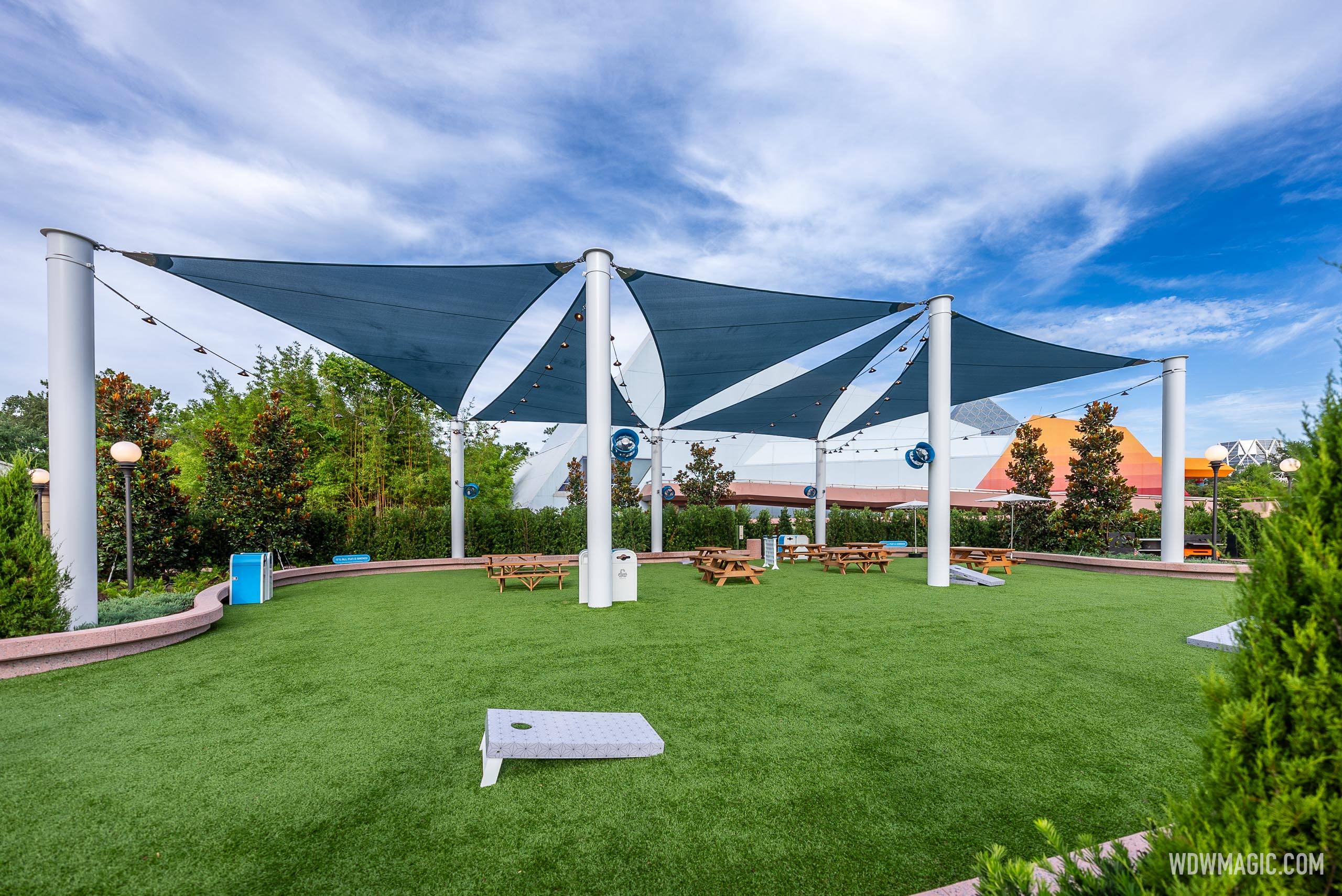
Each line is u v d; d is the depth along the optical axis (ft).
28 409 127.13
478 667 17.56
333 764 11.01
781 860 7.97
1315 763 4.17
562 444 102.58
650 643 20.39
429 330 33.60
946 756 11.21
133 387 36.45
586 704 14.25
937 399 34.30
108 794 9.86
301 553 46.65
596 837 8.57
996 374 45.44
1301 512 4.79
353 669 17.44
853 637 21.25
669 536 60.08
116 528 35.01
